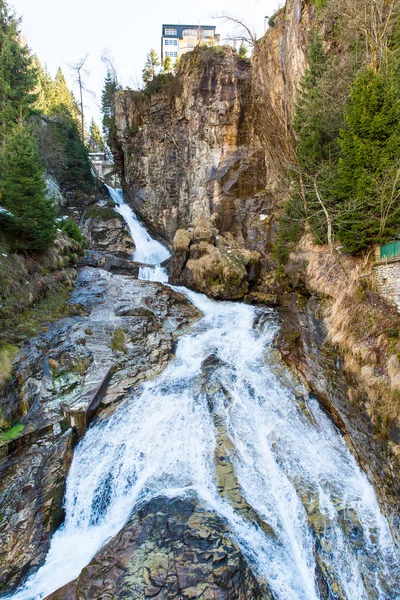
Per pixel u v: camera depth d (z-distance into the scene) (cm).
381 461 853
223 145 2897
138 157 3456
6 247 1520
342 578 723
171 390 1259
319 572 735
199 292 2217
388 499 813
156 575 628
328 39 1869
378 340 934
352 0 1547
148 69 4281
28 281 1553
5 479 864
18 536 769
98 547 793
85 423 1079
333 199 1302
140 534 720
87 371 1276
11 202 1562
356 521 822
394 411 805
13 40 2473
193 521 738
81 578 652
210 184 2888
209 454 979
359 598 702
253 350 1512
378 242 1088
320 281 1334
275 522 826
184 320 1803
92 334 1476
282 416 1140
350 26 1597
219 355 1477
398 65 1246
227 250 2273
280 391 1242
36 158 1725
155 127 3316
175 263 2441
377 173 1069
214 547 676
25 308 1446
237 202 2794
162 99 3284
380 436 855
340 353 1082
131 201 3756
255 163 2825
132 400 1215
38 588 697
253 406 1170
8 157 1619
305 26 2100
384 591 707
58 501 876
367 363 945
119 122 3559
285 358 1410
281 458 988
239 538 741
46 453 962
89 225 3200
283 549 775
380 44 1350
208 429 1069
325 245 1449
